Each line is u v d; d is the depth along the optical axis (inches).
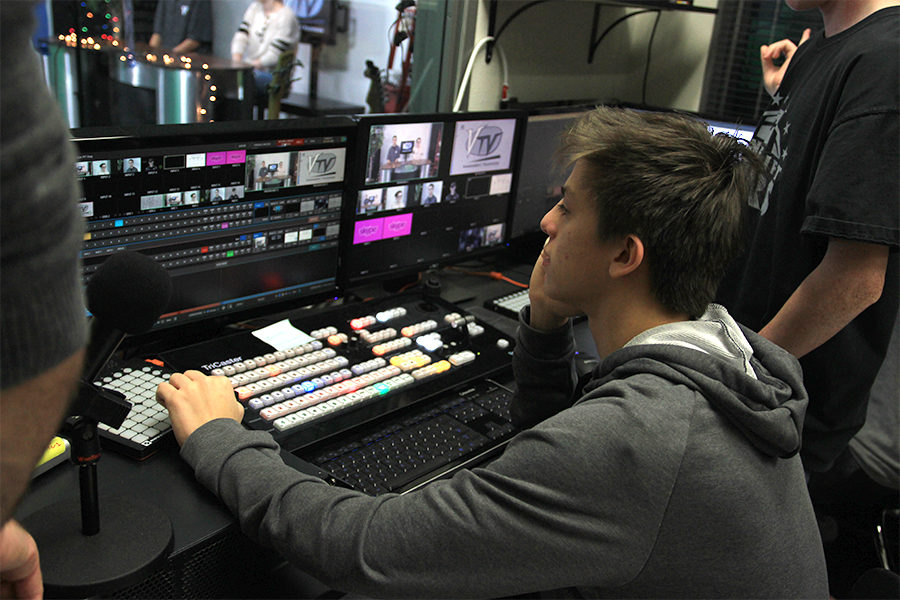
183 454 38.2
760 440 29.7
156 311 29.6
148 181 45.8
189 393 40.8
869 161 44.1
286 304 57.4
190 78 91.4
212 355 49.3
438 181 65.6
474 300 71.7
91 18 81.9
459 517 29.1
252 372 48.0
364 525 30.8
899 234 44.0
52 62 81.8
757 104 100.0
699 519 28.2
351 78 132.3
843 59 47.9
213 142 48.0
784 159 53.1
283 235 55.1
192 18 122.7
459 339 57.9
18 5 12.3
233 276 53.1
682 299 31.7
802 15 95.2
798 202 51.8
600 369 33.2
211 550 35.9
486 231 73.1
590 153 31.8
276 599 38.0
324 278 59.7
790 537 30.8
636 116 33.1
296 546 32.1
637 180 30.4
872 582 46.1
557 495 28.0
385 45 122.9
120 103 88.3
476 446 46.3
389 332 55.9
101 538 32.7
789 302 50.1
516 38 82.4
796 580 31.0
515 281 77.6
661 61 105.5
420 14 76.5
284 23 128.0
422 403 49.6
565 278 33.9
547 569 28.6
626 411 28.4
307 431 44.0
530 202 77.0
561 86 92.9
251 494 34.7
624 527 28.0
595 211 31.9
